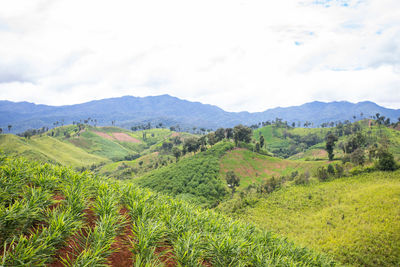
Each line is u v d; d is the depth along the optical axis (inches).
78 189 301.7
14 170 297.1
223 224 390.6
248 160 4165.8
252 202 2070.6
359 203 1488.7
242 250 291.6
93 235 228.4
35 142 7559.1
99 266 189.9
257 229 452.4
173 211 378.6
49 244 191.9
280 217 1646.2
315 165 3627.0
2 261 160.4
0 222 189.5
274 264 296.0
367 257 950.4
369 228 1143.6
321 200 1777.8
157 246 268.7
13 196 252.1
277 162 4143.7
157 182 3607.3
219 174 3563.0
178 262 232.2
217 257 262.4
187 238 264.8
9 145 6077.8
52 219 224.2
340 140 6830.7
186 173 3659.0
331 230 1251.8
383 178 1920.5
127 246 251.1
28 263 161.8
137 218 299.9
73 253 204.2
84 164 7160.4
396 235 1031.6
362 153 2434.8
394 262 900.6
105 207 279.9
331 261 474.3
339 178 2185.0
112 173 5880.9
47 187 299.6
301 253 430.0
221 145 4793.3
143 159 7214.6
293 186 2266.2
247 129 4869.6
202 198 2856.8
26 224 214.4
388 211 1262.3
